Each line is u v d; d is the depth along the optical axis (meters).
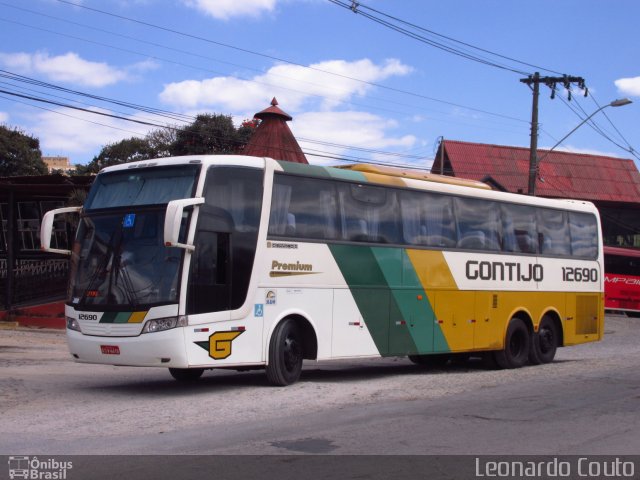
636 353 21.50
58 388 12.58
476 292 15.88
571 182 48.97
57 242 27.77
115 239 11.59
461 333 15.45
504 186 46.75
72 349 11.61
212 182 11.47
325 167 13.34
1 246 29.27
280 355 12.24
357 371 16.41
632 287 39.72
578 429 9.04
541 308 17.66
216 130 46.66
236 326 11.55
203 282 11.17
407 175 14.92
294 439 8.38
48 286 26.33
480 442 8.28
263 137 33.97
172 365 10.88
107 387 12.76
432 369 17.00
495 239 16.55
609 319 37.28
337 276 13.12
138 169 11.97
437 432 8.80
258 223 11.98
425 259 14.79
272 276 12.12
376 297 13.77
